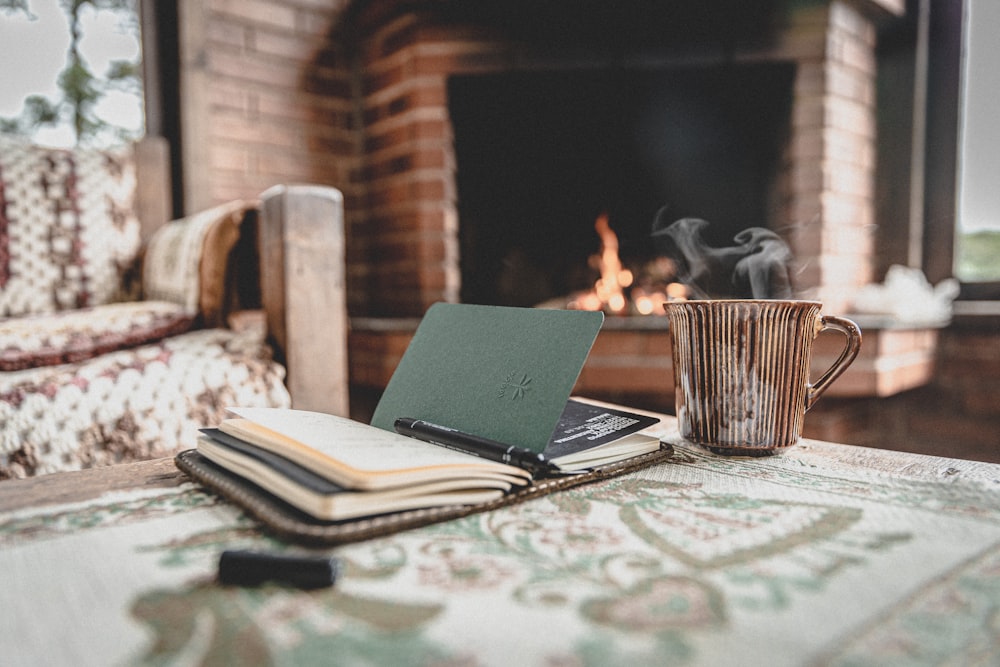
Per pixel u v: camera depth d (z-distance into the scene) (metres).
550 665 0.24
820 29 1.92
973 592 0.29
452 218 2.13
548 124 2.27
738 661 0.24
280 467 0.40
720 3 1.93
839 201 1.98
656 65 1.97
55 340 0.99
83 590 0.30
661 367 1.79
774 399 0.53
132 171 1.50
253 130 2.14
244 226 1.25
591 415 0.57
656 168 2.31
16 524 0.39
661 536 0.36
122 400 0.96
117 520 0.39
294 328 1.12
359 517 0.36
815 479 0.48
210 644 0.25
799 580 0.31
